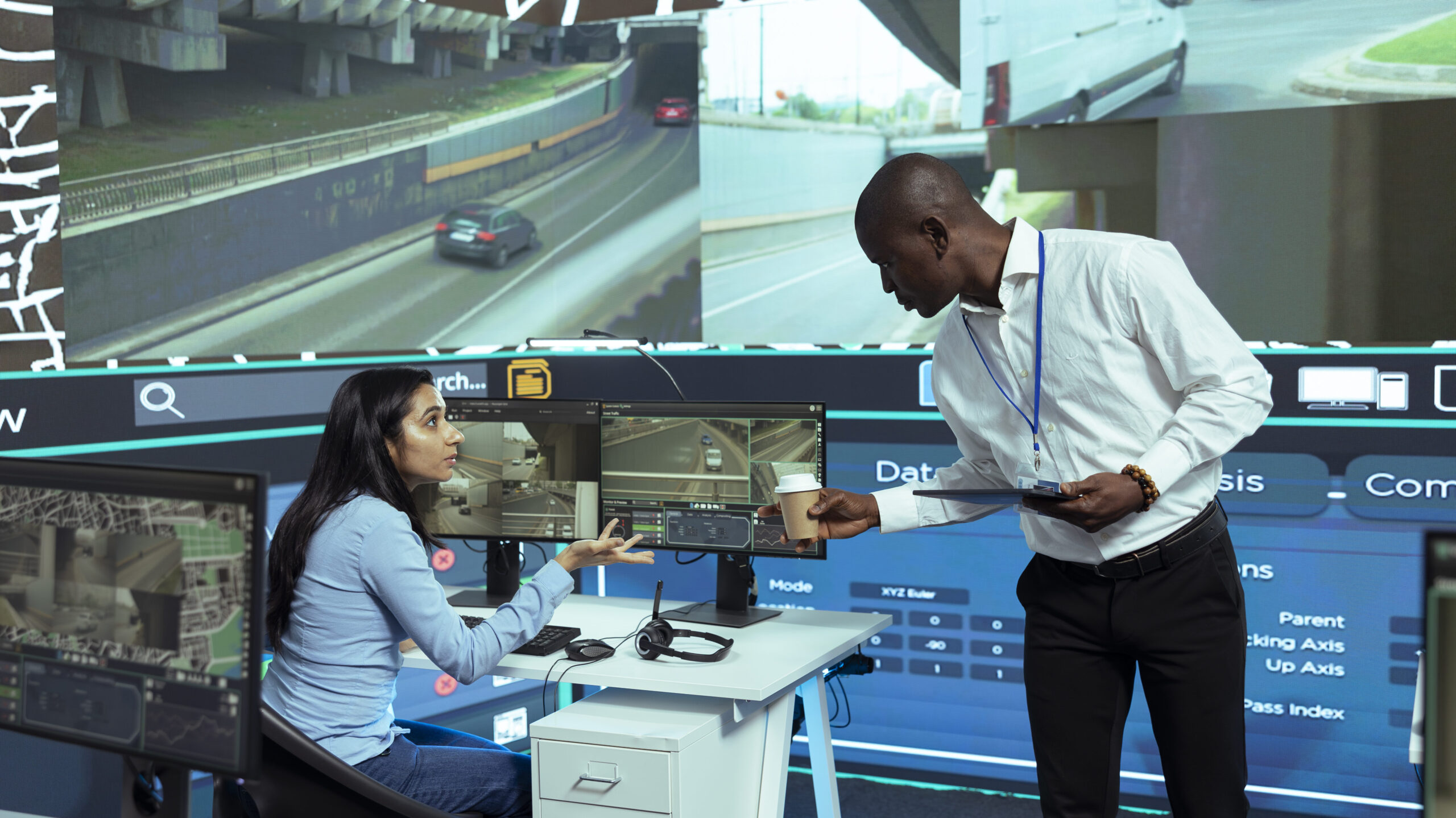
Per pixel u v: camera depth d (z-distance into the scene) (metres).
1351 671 2.61
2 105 2.19
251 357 2.64
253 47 2.72
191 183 2.62
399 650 1.85
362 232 2.98
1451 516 2.50
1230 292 2.79
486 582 2.58
